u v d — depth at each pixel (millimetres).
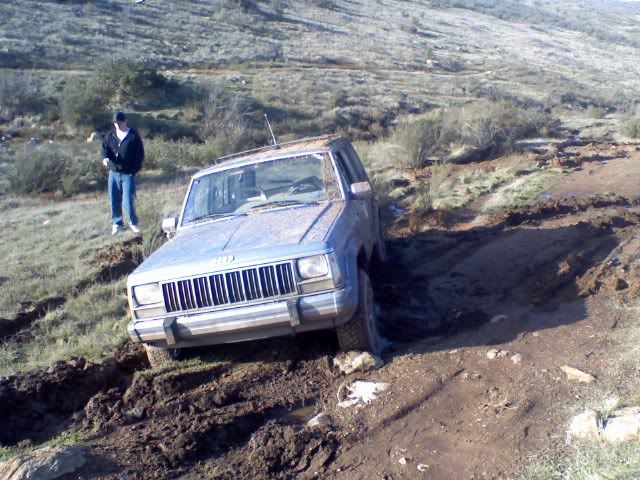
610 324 6141
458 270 8492
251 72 46062
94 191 19938
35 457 4316
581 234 9641
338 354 5879
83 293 8469
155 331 5504
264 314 5332
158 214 11617
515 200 12367
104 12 54938
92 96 31312
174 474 4352
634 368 5059
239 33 57688
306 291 5352
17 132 29859
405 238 10219
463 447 4387
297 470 4336
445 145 20953
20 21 46656
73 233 11867
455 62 62938
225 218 6586
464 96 45750
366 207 7434
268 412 5156
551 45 91812
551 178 14484
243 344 6414
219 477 4273
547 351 5668
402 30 79938
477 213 11859
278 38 60094
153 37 51156
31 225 13203
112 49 45125
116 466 4395
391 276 8406
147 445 4680
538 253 8859
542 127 24406
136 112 34000
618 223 10227
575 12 166500
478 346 5941
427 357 5801
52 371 6070
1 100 32531
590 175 14648
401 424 4762
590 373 5113
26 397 5656
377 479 4141
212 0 68938
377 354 5984
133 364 6449
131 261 9672
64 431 5207
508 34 97688
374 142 27062
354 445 4562
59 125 31625
